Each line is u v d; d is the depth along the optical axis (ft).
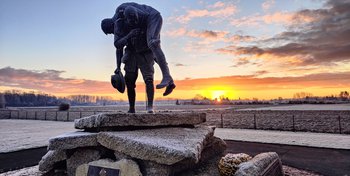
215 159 20.94
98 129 16.63
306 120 85.35
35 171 21.67
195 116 21.47
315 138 42.86
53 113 148.56
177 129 19.03
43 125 80.07
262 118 99.45
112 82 20.39
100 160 15.03
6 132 56.90
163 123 18.69
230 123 81.10
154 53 19.70
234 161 16.26
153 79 21.93
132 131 16.67
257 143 37.68
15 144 38.52
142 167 14.19
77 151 16.44
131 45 21.38
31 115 141.08
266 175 15.03
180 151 12.76
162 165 13.65
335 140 39.88
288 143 37.24
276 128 63.67
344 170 21.40
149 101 21.57
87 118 17.16
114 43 20.29
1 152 31.63
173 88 19.49
